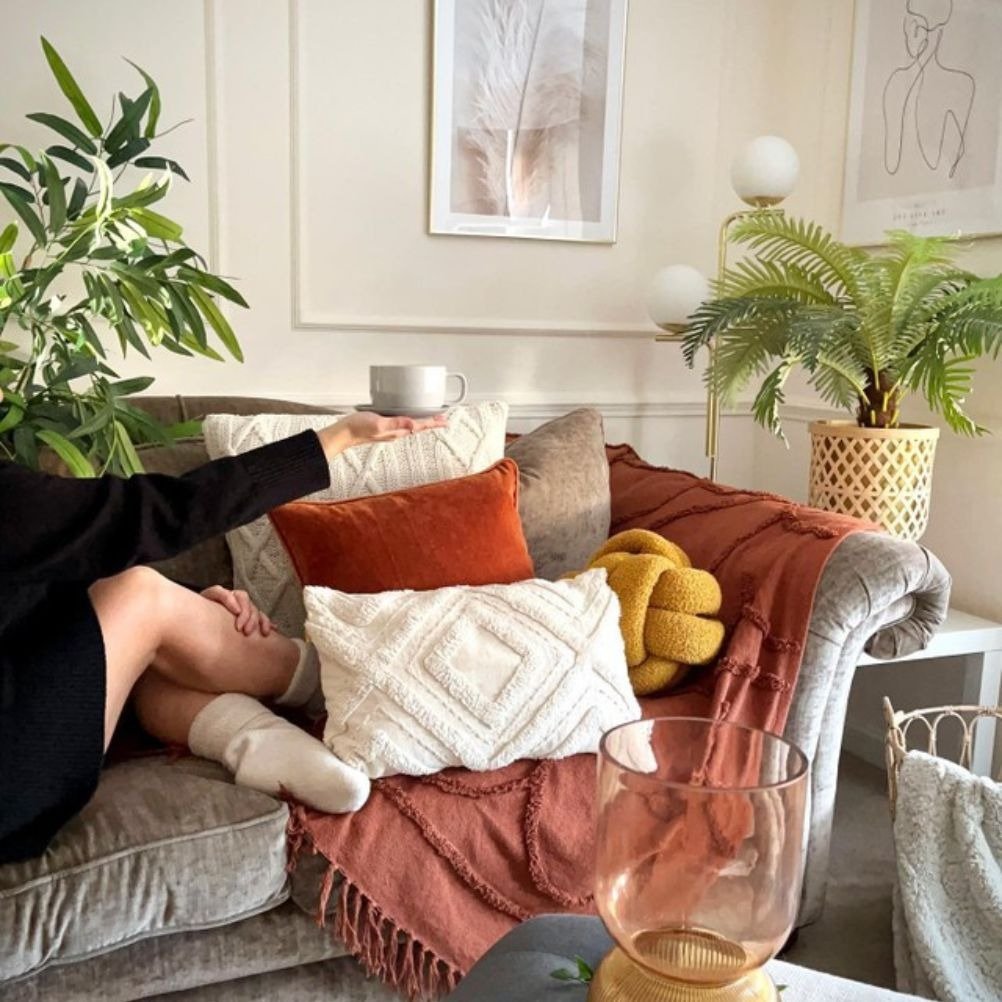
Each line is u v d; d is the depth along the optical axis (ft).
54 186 5.42
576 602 4.72
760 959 2.36
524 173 7.68
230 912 3.86
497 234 7.66
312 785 4.04
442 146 7.40
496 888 4.18
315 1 6.97
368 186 7.30
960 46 6.73
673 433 8.55
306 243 7.21
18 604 3.98
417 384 6.11
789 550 5.11
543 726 4.37
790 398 8.57
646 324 8.32
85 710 3.89
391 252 7.44
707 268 8.45
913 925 4.84
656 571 4.96
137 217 5.73
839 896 5.82
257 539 5.51
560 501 5.90
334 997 4.23
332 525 5.11
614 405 8.24
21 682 3.83
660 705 4.92
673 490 6.20
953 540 7.05
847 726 8.04
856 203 7.75
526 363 7.97
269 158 7.02
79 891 3.63
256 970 4.05
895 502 6.09
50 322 5.69
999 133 6.45
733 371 6.61
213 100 6.81
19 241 6.52
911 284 5.89
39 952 3.56
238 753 4.24
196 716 4.51
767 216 6.48
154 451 5.96
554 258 7.93
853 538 5.02
